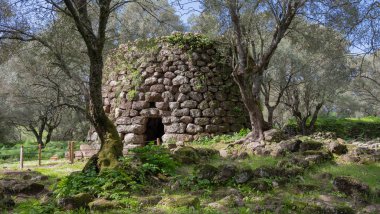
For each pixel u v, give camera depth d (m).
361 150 8.05
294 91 17.20
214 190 6.72
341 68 13.32
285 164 7.55
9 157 17.03
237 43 10.00
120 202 5.83
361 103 24.80
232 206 5.63
